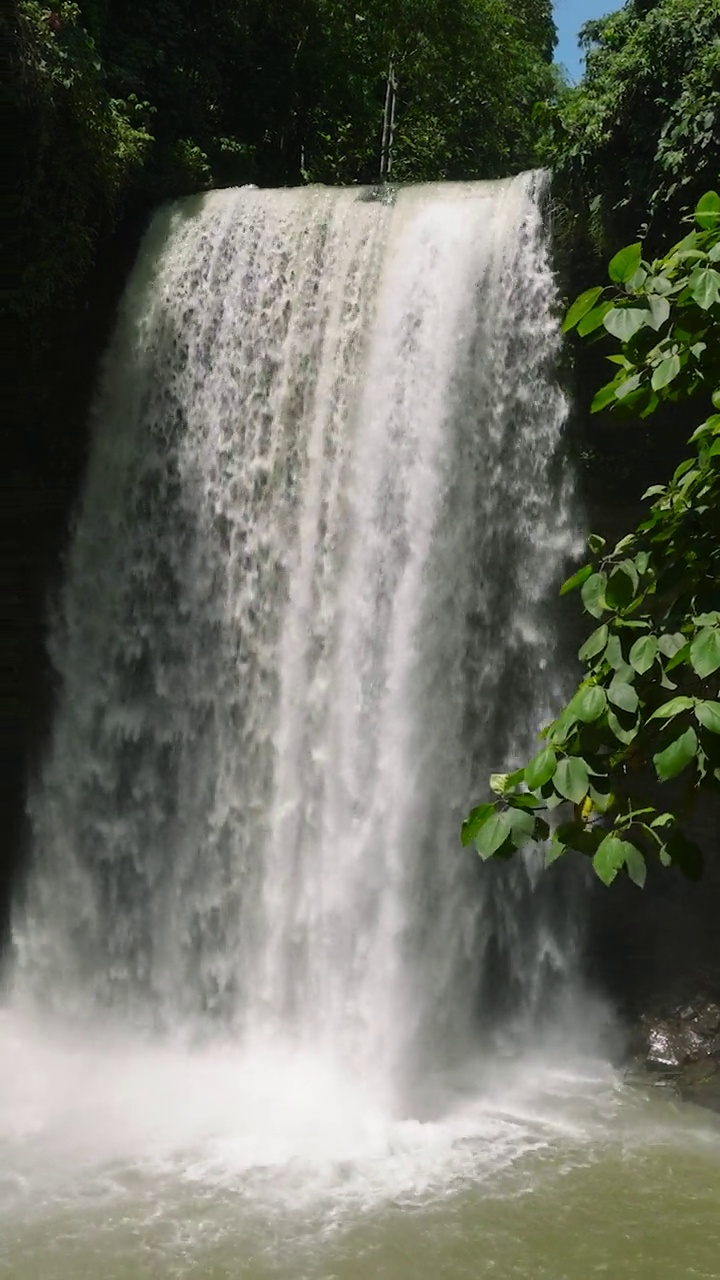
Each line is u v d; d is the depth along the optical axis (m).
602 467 12.27
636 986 12.96
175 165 17.00
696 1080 11.34
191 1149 9.80
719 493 3.93
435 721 12.28
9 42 13.04
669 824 3.69
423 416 12.34
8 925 14.84
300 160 21.95
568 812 12.88
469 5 26.23
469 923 12.48
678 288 3.59
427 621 12.26
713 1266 8.08
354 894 12.12
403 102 27.23
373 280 12.80
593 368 11.99
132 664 14.02
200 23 18.97
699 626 3.53
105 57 16.88
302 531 12.90
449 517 12.28
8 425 14.33
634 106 11.34
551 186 11.97
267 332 13.31
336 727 12.45
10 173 13.55
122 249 14.49
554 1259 8.13
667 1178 9.36
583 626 12.54
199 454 13.66
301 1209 8.77
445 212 12.62
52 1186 9.11
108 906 13.99
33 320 13.97
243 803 13.05
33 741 14.78
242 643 13.23
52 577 14.60
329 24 21.81
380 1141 9.97
